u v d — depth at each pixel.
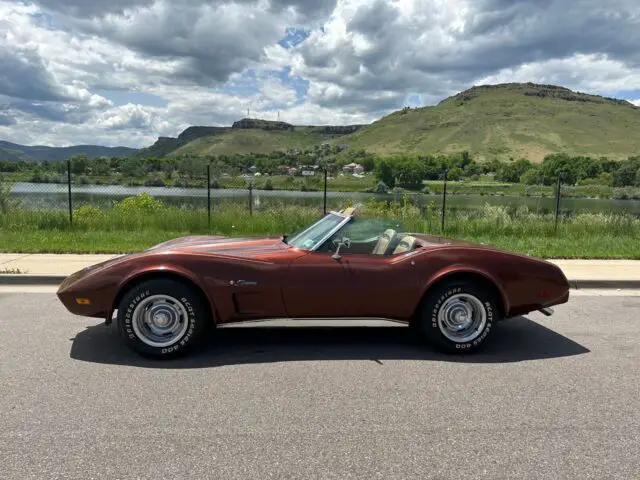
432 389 4.19
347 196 21.97
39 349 4.99
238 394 4.02
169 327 4.78
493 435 3.43
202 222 13.86
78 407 3.74
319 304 4.89
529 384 4.34
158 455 3.10
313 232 5.34
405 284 4.90
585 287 8.33
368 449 3.21
